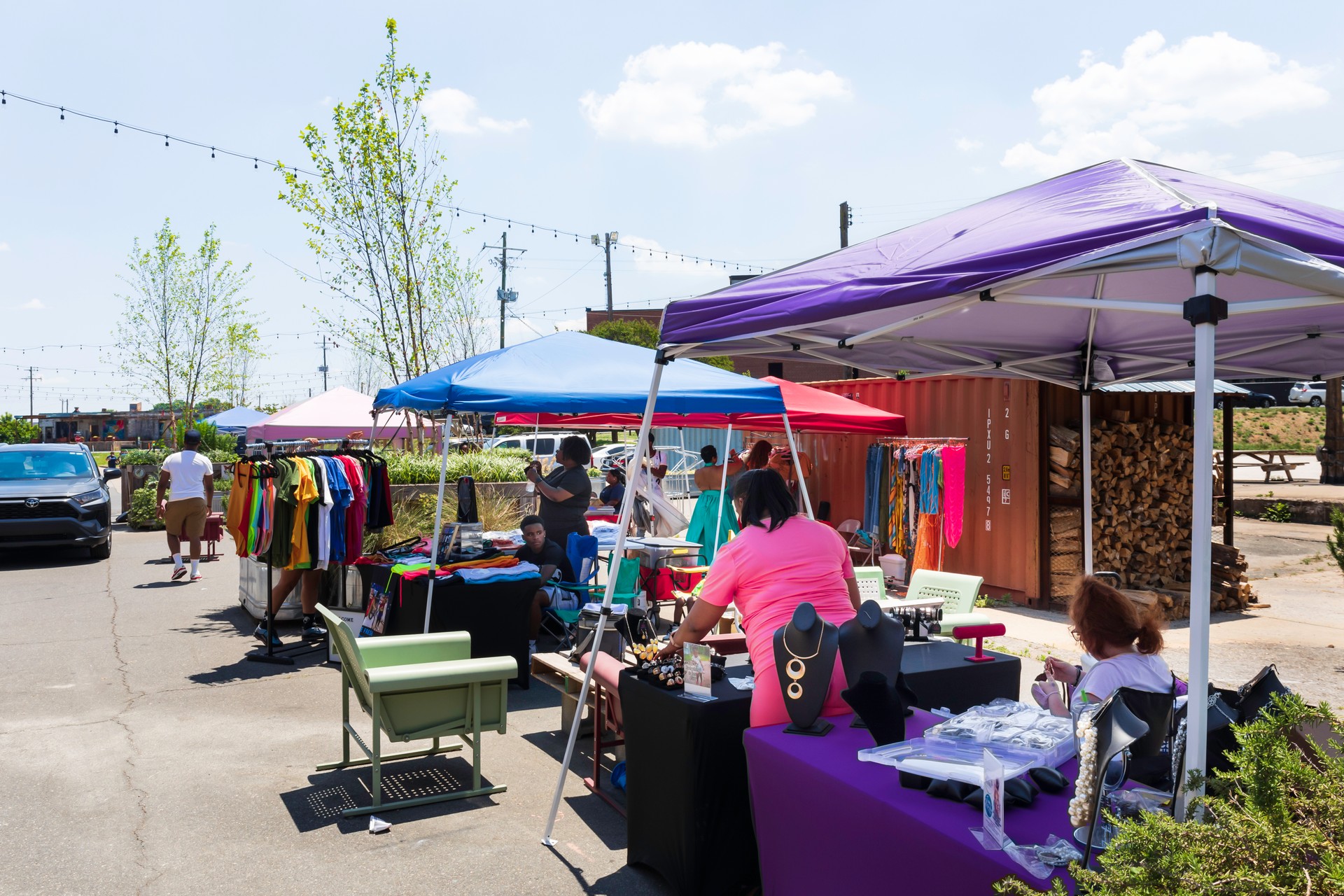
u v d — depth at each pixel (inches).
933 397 430.6
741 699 140.7
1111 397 394.9
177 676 275.3
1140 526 389.1
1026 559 384.2
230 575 465.7
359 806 180.5
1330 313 153.3
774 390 226.7
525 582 271.9
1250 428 1279.5
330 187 551.8
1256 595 391.5
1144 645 117.6
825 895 110.4
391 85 546.6
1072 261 104.6
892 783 106.0
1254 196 127.3
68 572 475.8
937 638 189.0
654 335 1465.3
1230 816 77.5
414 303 572.4
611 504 490.9
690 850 138.0
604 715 203.6
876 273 127.6
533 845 164.2
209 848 161.8
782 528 141.6
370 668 182.4
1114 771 97.9
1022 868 85.2
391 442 553.3
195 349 936.9
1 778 193.5
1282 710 88.4
